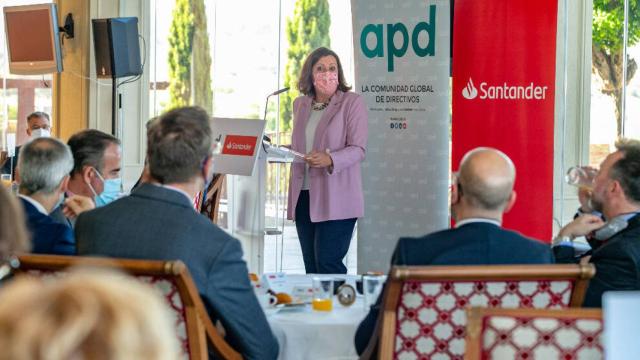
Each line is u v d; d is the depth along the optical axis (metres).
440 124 6.18
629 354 1.34
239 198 5.71
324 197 5.41
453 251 2.71
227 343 2.90
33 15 9.05
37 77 11.18
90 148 3.97
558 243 3.56
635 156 3.42
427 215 6.25
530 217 6.00
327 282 3.42
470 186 2.77
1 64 10.99
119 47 8.65
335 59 5.50
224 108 11.84
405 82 6.25
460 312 2.56
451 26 6.72
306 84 5.55
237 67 11.95
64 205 3.59
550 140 5.99
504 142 6.01
